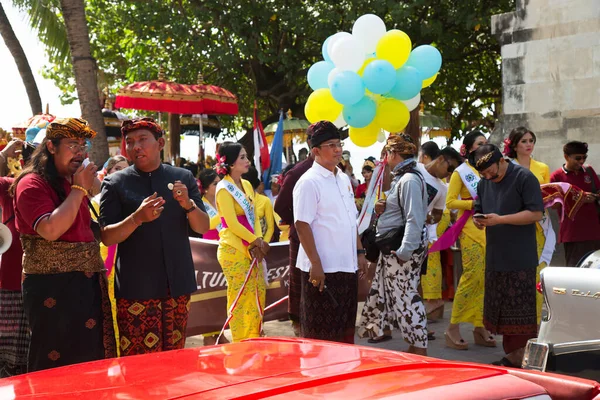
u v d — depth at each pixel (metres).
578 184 7.27
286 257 7.25
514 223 5.41
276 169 13.22
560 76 8.45
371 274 7.33
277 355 2.05
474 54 19.06
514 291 5.48
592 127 8.23
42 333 3.85
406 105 6.80
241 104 22.72
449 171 7.24
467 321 6.46
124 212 4.26
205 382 1.74
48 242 3.84
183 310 4.35
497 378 1.80
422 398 1.59
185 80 19.98
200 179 7.27
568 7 8.34
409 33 16.39
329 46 6.58
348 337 5.00
